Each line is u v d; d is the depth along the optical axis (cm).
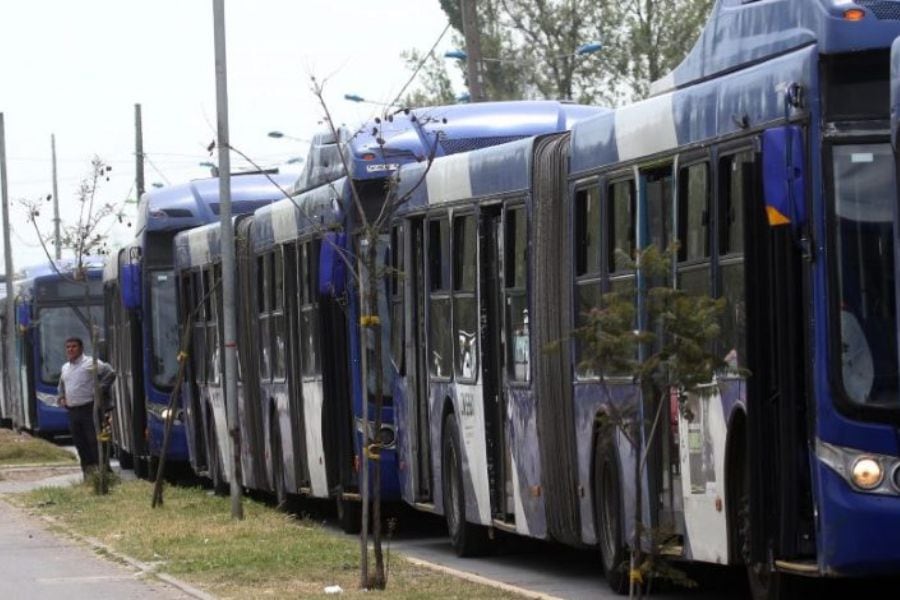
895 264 1464
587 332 1453
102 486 3544
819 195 1514
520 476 2173
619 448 1894
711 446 1677
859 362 1506
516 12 7381
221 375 3456
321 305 2686
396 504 2969
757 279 1551
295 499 3117
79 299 6012
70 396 3769
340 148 1988
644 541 1825
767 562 1561
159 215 4034
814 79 1520
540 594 1858
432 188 2450
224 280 2962
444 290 2414
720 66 1745
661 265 1452
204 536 2581
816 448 1512
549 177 2092
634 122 1877
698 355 1427
